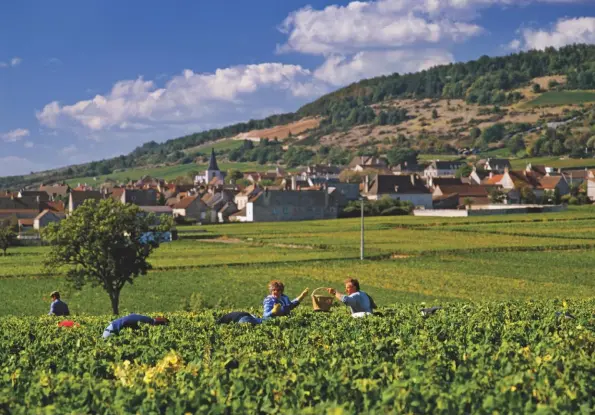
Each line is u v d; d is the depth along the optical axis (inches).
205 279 3304.6
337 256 4099.4
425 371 575.8
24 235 6141.7
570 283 3021.7
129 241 2576.3
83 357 698.8
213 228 6584.6
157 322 989.8
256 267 3710.6
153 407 502.3
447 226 5940.0
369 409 495.8
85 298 2842.0
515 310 1090.7
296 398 518.9
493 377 556.1
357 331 839.7
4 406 512.7
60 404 519.2
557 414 468.8
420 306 1226.6
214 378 557.0
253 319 968.9
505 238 4963.1
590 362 617.6
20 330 990.4
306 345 759.1
